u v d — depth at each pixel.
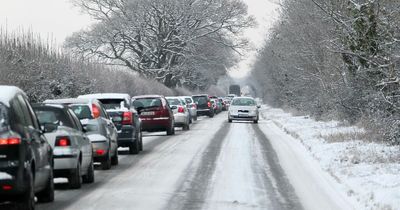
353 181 34.22
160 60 180.62
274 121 106.50
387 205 26.89
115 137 43.53
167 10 176.12
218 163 44.56
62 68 78.12
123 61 178.62
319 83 87.06
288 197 30.44
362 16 48.06
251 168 41.72
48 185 28.00
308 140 60.31
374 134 54.41
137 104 72.62
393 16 44.06
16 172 22.92
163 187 33.34
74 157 31.47
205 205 28.08
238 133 77.75
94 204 28.11
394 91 44.88
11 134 23.05
